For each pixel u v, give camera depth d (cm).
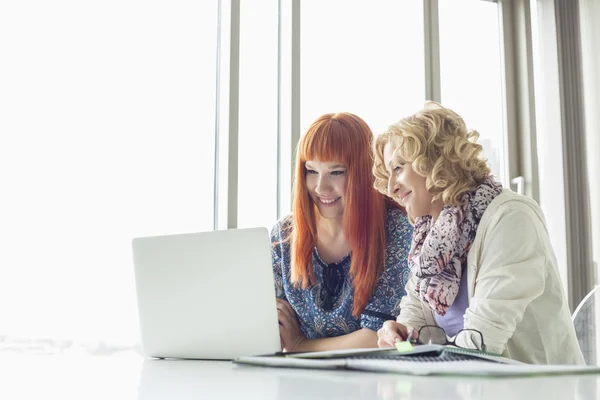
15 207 240
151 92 265
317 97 289
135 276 125
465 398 49
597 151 326
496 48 344
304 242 183
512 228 129
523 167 335
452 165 143
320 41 293
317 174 183
